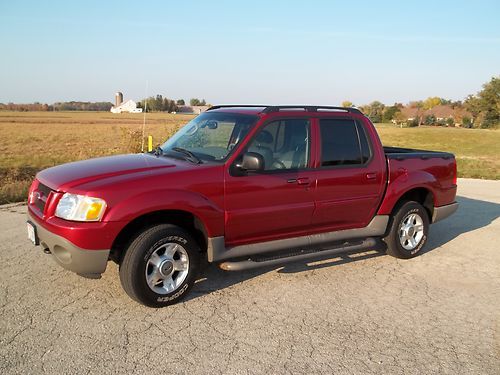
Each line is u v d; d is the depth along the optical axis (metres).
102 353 3.50
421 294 4.89
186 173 4.30
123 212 3.94
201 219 4.34
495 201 10.58
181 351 3.58
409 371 3.44
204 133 5.09
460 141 52.41
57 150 26.05
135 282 4.08
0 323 3.90
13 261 5.36
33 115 97.50
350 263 5.79
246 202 4.59
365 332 4.00
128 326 3.93
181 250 4.35
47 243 4.12
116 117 88.25
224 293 4.69
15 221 7.25
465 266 5.86
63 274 4.99
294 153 4.96
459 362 3.59
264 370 3.36
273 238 4.95
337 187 5.20
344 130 5.37
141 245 4.07
